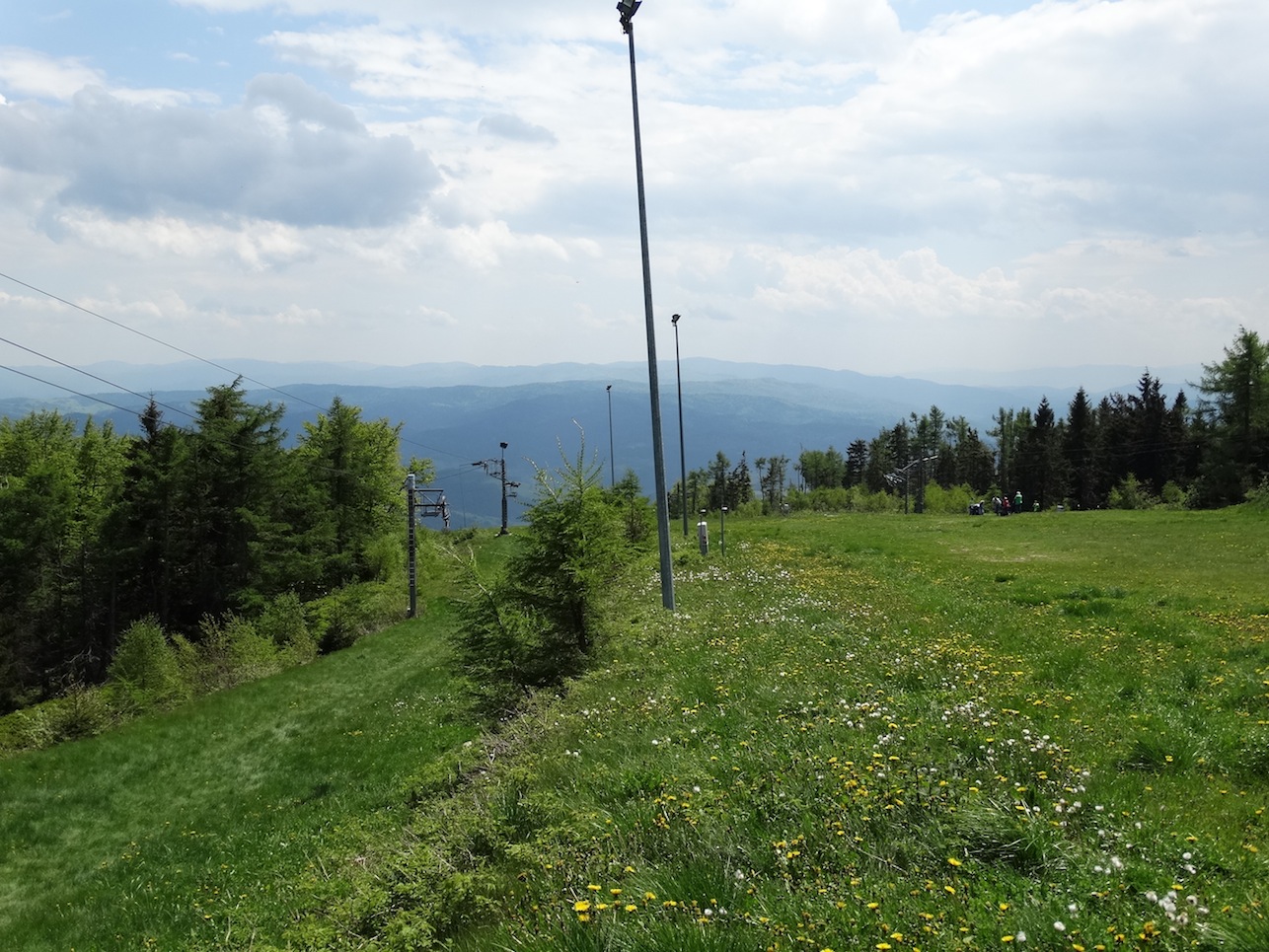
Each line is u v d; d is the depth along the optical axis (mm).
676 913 5301
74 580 59469
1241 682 12023
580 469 18094
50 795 24391
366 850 10734
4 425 69000
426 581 66500
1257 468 79562
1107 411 130125
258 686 37750
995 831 6094
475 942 5816
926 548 43188
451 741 22156
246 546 59375
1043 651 14906
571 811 7742
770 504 116125
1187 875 5691
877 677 12344
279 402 61750
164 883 16344
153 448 59094
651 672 14883
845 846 6176
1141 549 40156
